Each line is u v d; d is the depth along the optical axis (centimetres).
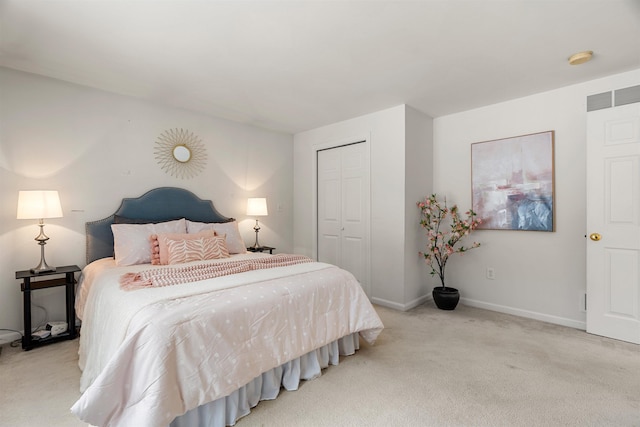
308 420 160
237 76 271
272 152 448
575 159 287
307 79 277
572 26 196
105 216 302
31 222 264
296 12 183
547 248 304
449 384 192
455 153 366
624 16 185
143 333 136
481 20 191
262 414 165
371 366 215
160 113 339
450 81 280
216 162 387
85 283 253
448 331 278
